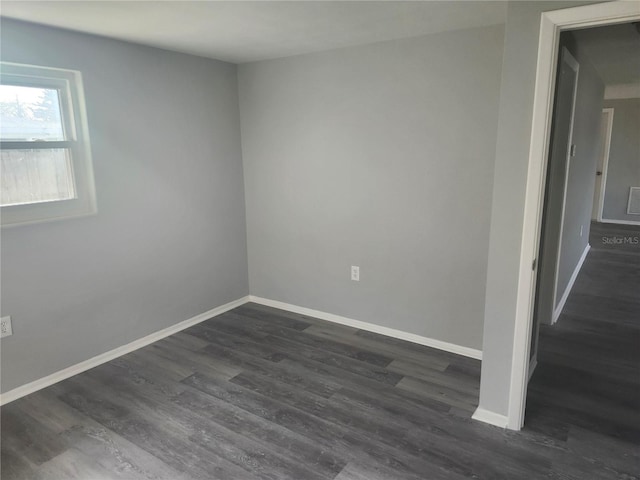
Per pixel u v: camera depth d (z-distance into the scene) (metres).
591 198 5.90
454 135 2.99
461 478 2.04
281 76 3.68
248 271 4.34
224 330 3.71
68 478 2.07
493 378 2.40
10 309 2.66
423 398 2.68
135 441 2.32
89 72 2.88
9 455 2.23
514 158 2.13
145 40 3.02
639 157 7.62
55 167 2.84
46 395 2.75
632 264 5.53
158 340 3.52
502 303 2.29
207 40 3.02
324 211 3.71
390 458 2.17
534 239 2.15
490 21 2.63
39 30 2.61
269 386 2.84
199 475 2.08
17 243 2.65
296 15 2.43
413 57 3.03
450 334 3.28
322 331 3.67
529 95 2.05
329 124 3.52
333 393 2.75
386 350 3.32
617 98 7.55
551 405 2.59
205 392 2.78
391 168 3.29
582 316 3.94
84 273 3.01
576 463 2.12
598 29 2.83
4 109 2.59
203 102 3.66
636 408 2.56
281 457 2.19
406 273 3.39
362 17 2.50
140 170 3.26
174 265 3.61
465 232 3.08
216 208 3.91
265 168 3.98
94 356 3.13
